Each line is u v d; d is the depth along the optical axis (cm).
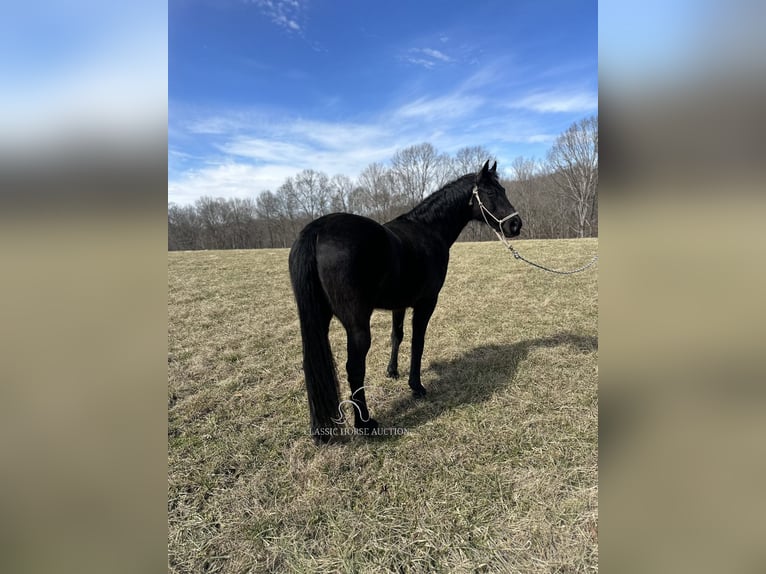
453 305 652
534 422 302
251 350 483
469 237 2909
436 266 335
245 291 816
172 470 256
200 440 291
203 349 487
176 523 215
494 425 300
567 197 3534
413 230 329
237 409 338
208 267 1116
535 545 196
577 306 615
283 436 295
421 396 350
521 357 425
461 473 249
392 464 259
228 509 225
